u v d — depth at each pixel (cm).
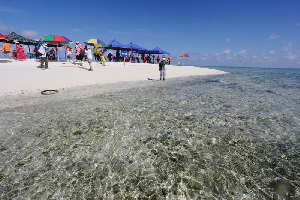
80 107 764
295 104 881
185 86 1415
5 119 613
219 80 1969
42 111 705
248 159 407
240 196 302
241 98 1002
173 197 299
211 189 317
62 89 1125
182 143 475
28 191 311
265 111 755
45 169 368
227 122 623
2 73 1245
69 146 456
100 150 439
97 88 1205
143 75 1994
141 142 479
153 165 384
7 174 351
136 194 307
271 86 1542
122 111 722
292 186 326
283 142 487
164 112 718
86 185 327
